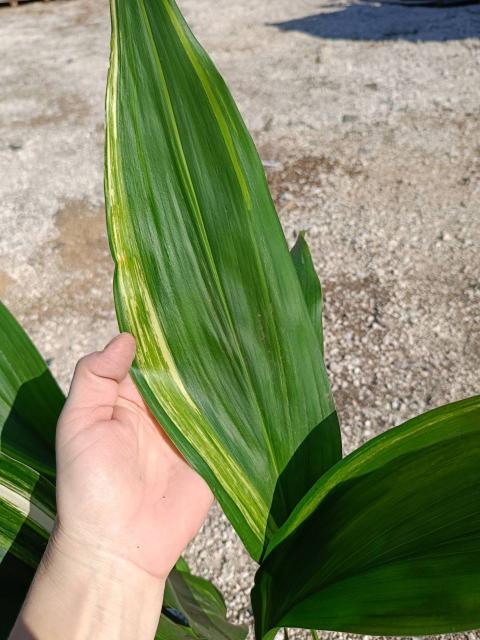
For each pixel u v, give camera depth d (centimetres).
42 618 25
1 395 35
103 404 28
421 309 90
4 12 289
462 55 175
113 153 25
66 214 124
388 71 170
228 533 66
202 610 42
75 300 101
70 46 227
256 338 30
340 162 129
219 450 28
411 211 112
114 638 25
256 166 30
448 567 22
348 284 97
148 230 26
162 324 27
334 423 31
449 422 25
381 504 25
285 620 25
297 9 240
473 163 123
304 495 28
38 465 32
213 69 28
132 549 26
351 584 24
